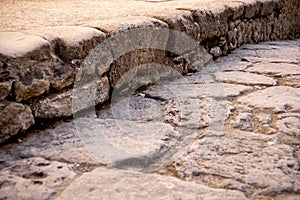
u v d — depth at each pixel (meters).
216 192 2.17
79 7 4.23
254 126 2.75
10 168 2.29
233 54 4.56
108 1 4.98
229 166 2.35
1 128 2.42
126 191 2.17
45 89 2.59
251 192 2.18
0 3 4.45
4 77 2.40
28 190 2.16
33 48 2.51
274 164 2.37
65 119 2.73
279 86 3.41
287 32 6.96
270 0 5.66
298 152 2.49
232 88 3.35
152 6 4.28
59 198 2.12
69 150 2.44
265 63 4.13
